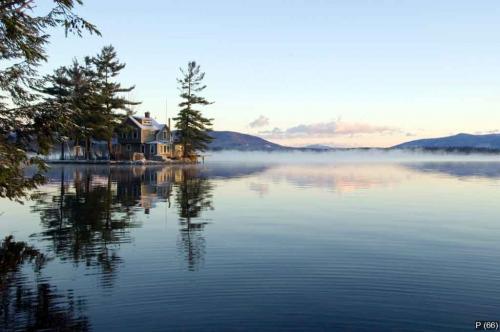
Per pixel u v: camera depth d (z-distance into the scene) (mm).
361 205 22531
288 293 8648
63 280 9414
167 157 80812
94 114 62406
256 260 11070
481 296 8539
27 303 8094
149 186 31672
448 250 12375
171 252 11883
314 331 6949
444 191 30469
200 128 80500
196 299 8312
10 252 11758
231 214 18938
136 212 19094
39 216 17719
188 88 79875
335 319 7422
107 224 16109
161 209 20156
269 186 33438
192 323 7234
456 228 15945
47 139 12391
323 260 11156
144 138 79375
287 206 21891
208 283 9242
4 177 10750
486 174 52406
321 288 8977
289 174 50094
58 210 19406
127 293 8617
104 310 7773
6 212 18734
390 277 9734
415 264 10828
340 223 16906
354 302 8195
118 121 69312
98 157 74312
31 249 12133
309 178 43156
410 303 8156
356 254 11805
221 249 12297
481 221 17516
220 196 26016
